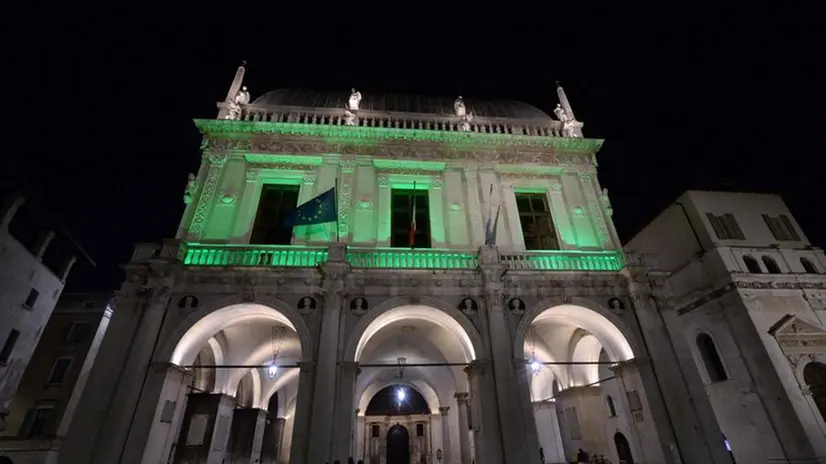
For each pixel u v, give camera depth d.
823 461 15.80
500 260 16.16
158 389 13.27
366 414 36.38
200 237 16.33
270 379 22.61
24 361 26.61
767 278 19.56
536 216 19.28
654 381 15.15
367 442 35.16
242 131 18.61
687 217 22.11
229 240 16.42
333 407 13.28
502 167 19.64
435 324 17.95
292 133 18.88
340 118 20.17
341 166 18.53
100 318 30.20
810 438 16.19
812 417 16.69
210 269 15.16
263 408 21.94
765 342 17.97
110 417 12.62
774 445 17.11
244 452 19.44
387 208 17.98
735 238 20.89
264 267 15.22
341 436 12.97
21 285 26.09
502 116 22.25
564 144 20.33
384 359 21.94
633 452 15.55
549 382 22.34
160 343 13.95
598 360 20.72
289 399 26.91
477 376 14.43
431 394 28.42
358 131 19.03
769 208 22.38
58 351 29.27
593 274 16.70
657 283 16.78
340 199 17.64
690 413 14.54
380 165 18.95
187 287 14.95
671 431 14.37
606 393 20.09
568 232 18.50
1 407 24.94
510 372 14.37
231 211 17.09
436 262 16.38
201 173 17.70
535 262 16.94
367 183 18.27
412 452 35.00
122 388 13.00
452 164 19.27
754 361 18.14
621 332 15.91
